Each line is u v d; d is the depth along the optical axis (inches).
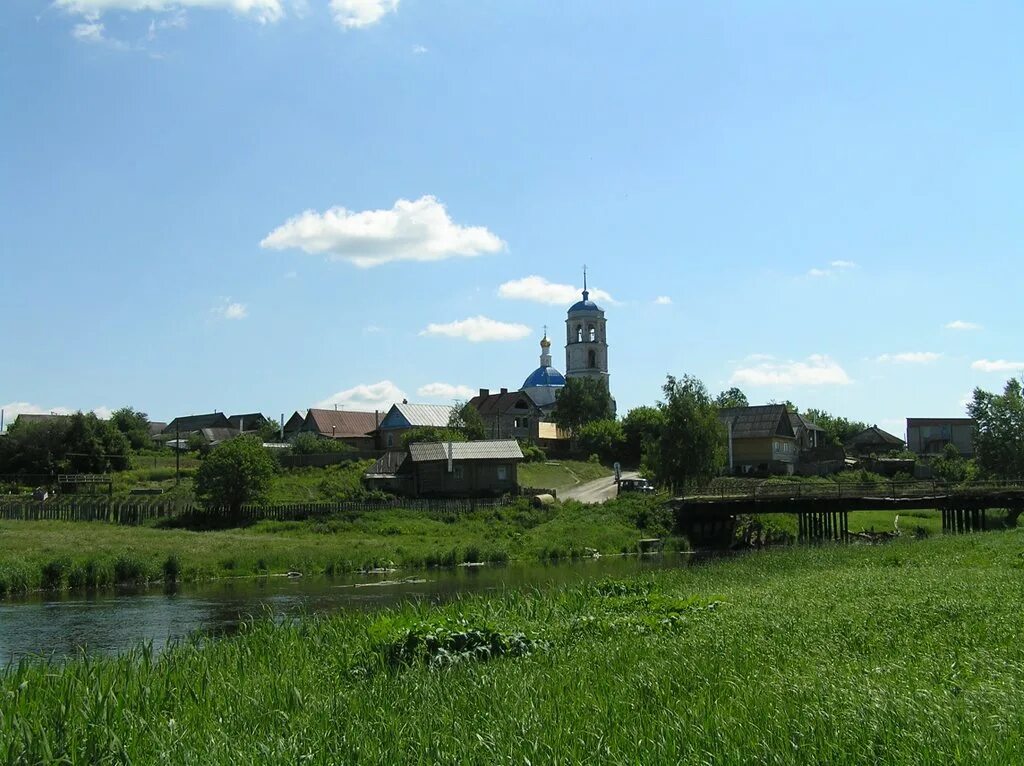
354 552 2028.8
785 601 786.8
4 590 1533.0
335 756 366.6
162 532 2330.2
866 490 2406.5
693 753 346.3
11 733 392.2
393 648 600.7
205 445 4726.9
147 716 452.4
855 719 370.6
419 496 3117.6
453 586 1574.8
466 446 3201.3
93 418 3887.8
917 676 455.2
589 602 863.1
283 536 2406.5
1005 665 477.4
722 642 573.6
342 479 3432.6
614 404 5310.0
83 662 587.8
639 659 543.2
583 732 381.4
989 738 342.6
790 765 332.8
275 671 585.9
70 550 1819.6
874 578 961.5
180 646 761.0
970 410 3422.7
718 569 1284.4
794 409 5285.4
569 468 4197.8
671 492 2947.8
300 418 5123.0
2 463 3681.1
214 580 1748.3
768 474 3838.6
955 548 1423.5
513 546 2292.1
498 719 410.3
